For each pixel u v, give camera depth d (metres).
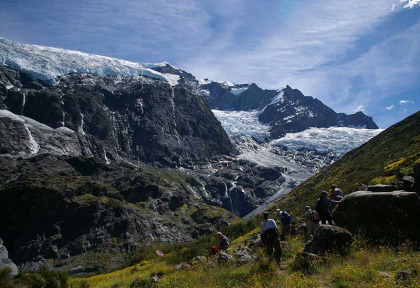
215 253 22.31
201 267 18.70
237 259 18.75
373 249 15.63
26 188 174.00
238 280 15.06
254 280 14.29
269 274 14.65
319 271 14.08
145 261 46.59
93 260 139.75
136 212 181.38
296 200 70.00
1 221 166.50
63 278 34.97
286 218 22.19
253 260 17.22
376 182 40.97
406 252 14.86
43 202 170.12
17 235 161.00
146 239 166.25
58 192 175.00
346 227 18.62
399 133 73.81
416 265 12.37
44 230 162.62
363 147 90.81
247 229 44.38
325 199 19.45
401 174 37.56
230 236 43.59
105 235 159.62
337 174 76.50
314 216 19.55
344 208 18.98
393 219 17.23
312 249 16.16
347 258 14.76
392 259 14.09
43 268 35.28
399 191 18.45
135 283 20.16
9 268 31.62
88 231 162.38
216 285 15.19
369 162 65.94
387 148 68.81
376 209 17.80
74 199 177.38
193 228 195.12
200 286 15.46
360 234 17.47
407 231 16.77
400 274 11.77
